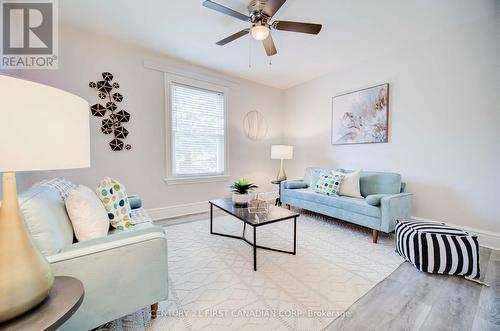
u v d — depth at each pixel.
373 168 3.31
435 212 2.71
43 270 0.75
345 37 2.67
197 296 1.52
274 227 2.91
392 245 2.36
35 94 0.65
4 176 0.71
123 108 2.91
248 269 1.86
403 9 2.16
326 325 1.26
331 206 2.91
